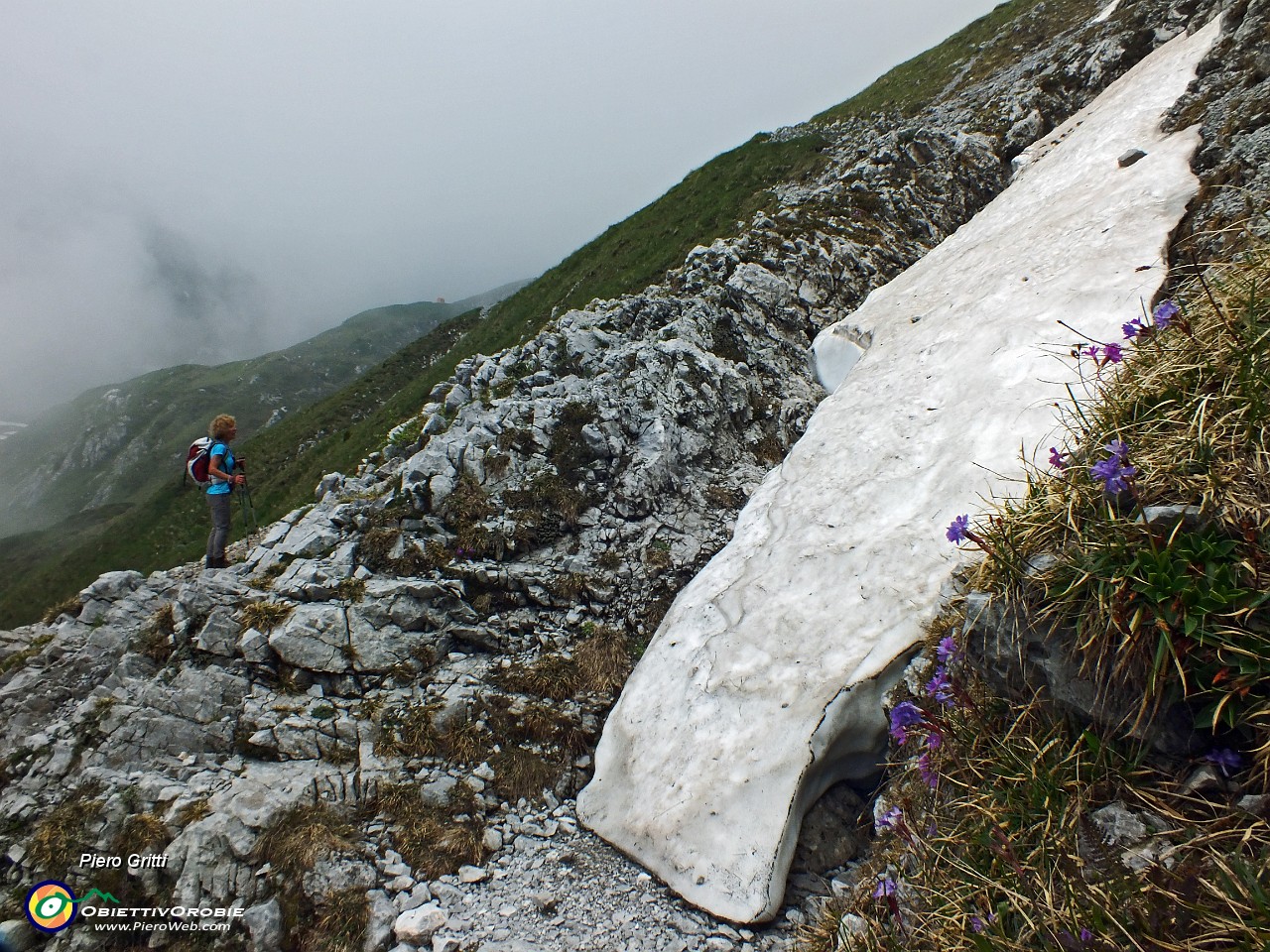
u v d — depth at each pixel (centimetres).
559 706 921
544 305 3672
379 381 5425
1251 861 290
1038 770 396
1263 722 316
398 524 1136
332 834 728
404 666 943
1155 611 344
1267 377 386
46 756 825
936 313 1177
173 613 978
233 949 655
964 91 3612
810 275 1912
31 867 713
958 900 385
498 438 1262
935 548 732
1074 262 965
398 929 642
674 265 2792
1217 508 355
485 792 811
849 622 736
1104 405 480
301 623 950
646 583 1109
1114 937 296
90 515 10156
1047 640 408
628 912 644
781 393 1549
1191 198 920
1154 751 360
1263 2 1079
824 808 679
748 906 611
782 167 3459
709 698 781
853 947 454
